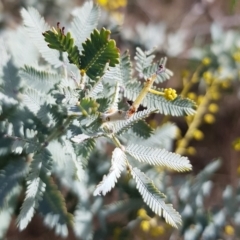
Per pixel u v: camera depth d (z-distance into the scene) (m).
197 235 0.41
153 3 0.69
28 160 0.36
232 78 0.50
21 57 0.36
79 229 0.40
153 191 0.30
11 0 0.51
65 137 0.32
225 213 0.43
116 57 0.29
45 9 0.50
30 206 0.32
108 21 0.45
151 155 0.30
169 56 0.53
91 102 0.30
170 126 0.39
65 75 0.32
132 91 0.32
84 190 0.40
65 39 0.29
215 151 0.68
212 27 0.51
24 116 0.34
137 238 0.47
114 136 0.30
